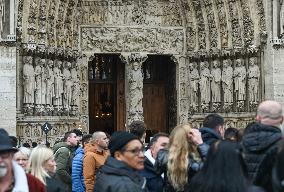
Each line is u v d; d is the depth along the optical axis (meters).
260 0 34.91
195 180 7.05
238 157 6.94
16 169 7.11
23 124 33.16
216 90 36.62
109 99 41.69
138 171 8.91
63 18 35.81
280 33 34.03
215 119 11.70
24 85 33.38
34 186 8.36
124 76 39.53
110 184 7.86
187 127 10.16
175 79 38.56
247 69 35.56
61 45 35.72
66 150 15.11
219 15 36.62
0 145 6.71
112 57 40.22
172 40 38.09
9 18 32.00
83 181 15.00
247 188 6.56
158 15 38.22
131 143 8.17
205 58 37.16
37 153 10.31
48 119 34.38
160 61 40.53
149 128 40.06
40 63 34.22
